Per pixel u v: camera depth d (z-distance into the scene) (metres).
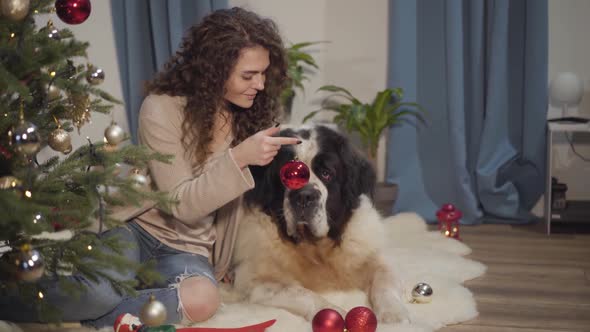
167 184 2.37
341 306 2.55
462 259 3.25
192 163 2.48
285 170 2.26
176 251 2.47
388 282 2.56
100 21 4.14
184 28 4.07
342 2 4.28
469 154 4.11
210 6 3.98
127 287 1.89
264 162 2.26
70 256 1.83
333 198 2.62
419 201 4.21
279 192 2.64
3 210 1.56
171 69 2.57
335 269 2.70
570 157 4.17
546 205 3.91
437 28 4.04
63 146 1.96
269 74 2.57
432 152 4.16
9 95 1.84
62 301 2.13
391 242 3.50
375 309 2.43
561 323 2.50
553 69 4.12
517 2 3.93
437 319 2.46
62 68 1.98
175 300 2.24
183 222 2.47
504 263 3.31
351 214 2.71
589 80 4.09
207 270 2.43
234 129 2.61
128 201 1.85
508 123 4.05
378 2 4.24
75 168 1.88
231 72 2.37
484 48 4.02
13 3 1.61
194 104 2.40
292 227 2.57
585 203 4.07
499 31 3.84
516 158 4.05
